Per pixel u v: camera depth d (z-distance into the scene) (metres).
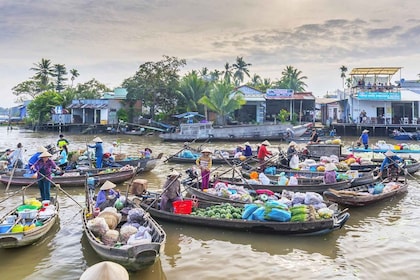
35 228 8.54
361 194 11.70
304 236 9.27
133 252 6.93
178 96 47.47
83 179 14.79
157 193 11.91
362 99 38.84
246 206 9.94
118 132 45.78
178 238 9.31
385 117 39.84
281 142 34.44
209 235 9.48
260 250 8.55
